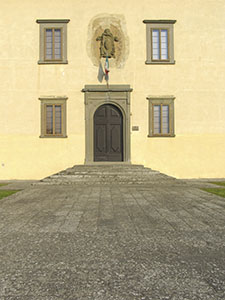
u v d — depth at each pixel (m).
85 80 14.05
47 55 14.16
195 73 14.20
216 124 14.15
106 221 4.61
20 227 4.28
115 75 14.10
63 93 13.99
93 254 3.12
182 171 13.96
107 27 14.20
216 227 4.25
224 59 14.15
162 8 14.20
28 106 13.91
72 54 14.09
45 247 3.37
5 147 13.78
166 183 10.17
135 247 3.35
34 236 3.82
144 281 2.45
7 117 13.84
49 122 13.99
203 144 14.06
